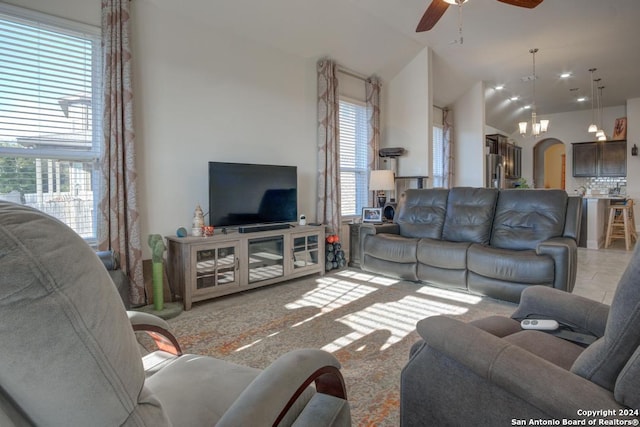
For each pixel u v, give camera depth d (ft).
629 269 2.59
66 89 9.20
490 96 24.98
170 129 11.03
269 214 12.75
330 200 15.33
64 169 9.29
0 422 1.52
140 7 10.32
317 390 3.41
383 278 13.23
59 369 1.56
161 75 10.78
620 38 16.63
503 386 2.96
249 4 11.66
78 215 9.51
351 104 17.42
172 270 10.57
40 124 8.86
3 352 1.47
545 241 10.19
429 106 17.79
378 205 17.76
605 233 21.66
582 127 30.32
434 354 3.67
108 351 1.68
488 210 12.33
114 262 8.54
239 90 12.74
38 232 1.54
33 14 8.59
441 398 3.59
